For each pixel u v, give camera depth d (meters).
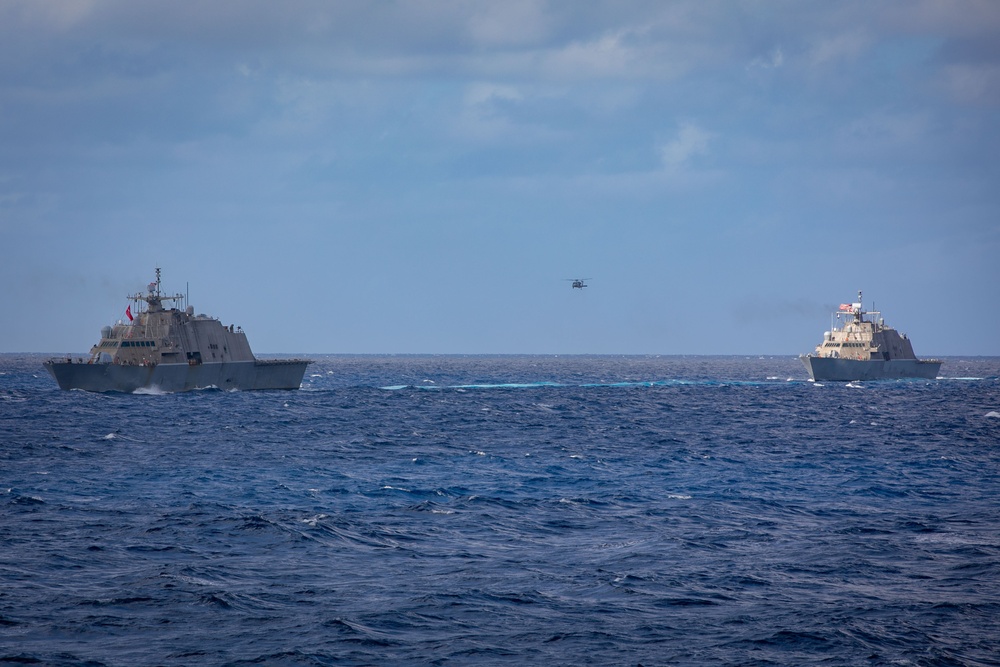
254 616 36.75
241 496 62.31
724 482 70.88
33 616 36.38
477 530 52.31
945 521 55.59
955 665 32.75
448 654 33.31
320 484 68.06
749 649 33.94
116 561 44.44
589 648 34.00
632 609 38.12
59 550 46.06
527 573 43.28
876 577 42.91
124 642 33.97
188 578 41.44
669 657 33.28
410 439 100.75
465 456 86.00
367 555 46.41
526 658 33.09
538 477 73.19
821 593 40.41
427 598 39.19
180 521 52.75
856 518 56.53
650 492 65.62
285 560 45.09
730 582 41.91
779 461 84.00
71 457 81.44
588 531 52.47
